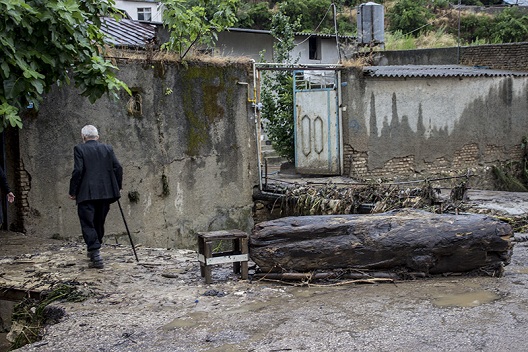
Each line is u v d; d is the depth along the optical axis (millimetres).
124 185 11086
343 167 15398
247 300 6238
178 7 11758
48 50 8133
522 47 19812
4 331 8797
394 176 15945
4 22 7531
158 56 11656
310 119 15781
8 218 9992
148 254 8477
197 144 12312
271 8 32281
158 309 6051
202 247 6949
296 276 6715
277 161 18953
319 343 4992
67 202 10375
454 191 12039
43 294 6570
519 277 6805
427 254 6656
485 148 17891
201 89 12344
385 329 5234
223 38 22547
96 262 7602
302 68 14133
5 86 7758
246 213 13266
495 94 18016
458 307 5758
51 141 10117
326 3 31406
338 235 6738
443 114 16766
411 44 27188
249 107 13273
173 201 11922
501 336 5004
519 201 12609
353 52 20719
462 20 32438
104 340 5305
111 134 10906
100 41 9180
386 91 15656
